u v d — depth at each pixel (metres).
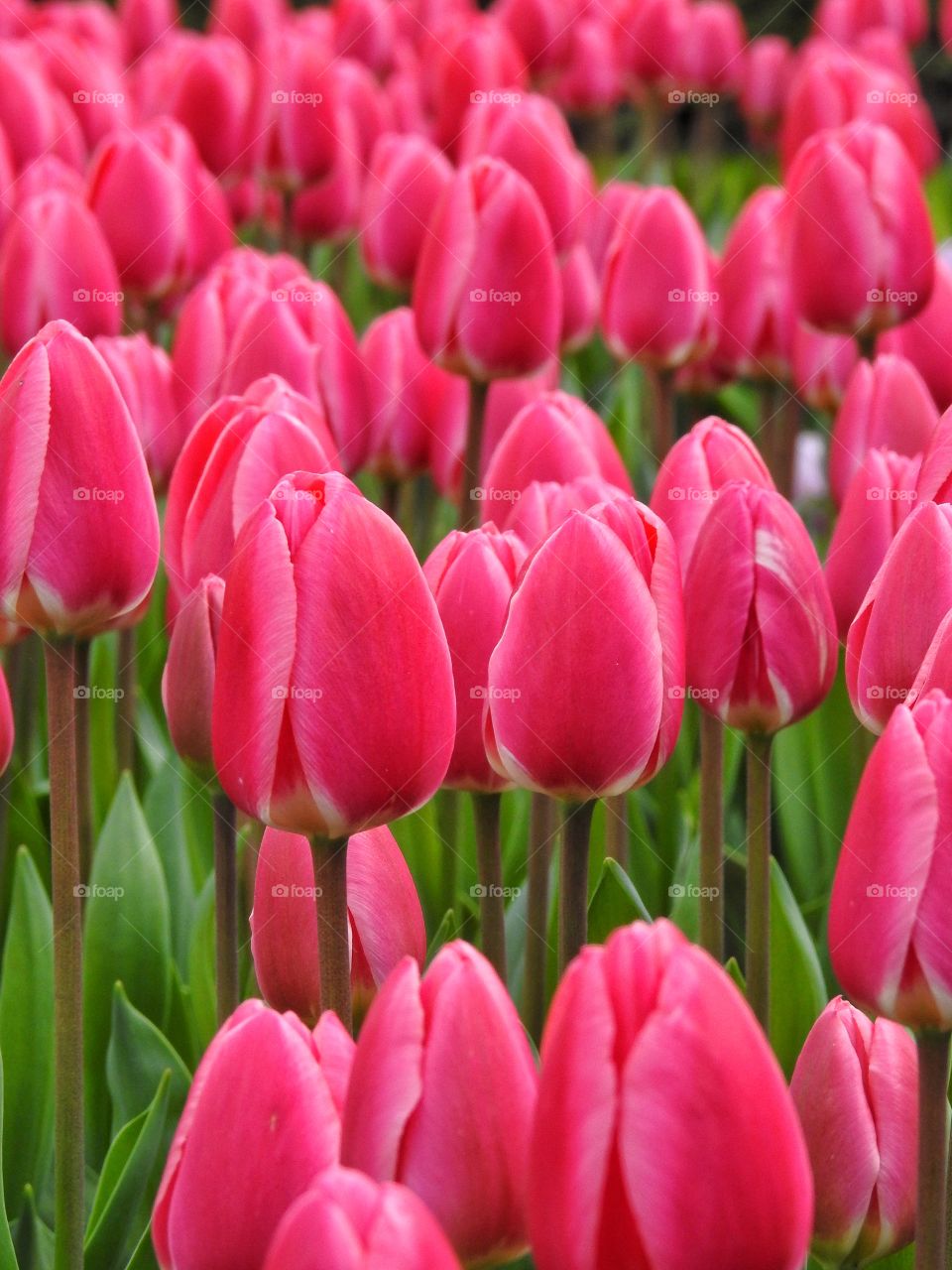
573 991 0.75
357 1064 0.78
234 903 1.01
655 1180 0.74
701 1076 0.74
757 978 0.99
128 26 2.50
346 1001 0.87
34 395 0.89
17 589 0.90
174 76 1.82
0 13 2.21
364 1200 0.72
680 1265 0.75
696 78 2.56
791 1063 1.01
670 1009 0.74
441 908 1.13
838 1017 0.86
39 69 1.75
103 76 1.97
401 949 0.90
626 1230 0.75
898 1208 0.86
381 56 2.50
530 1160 0.76
